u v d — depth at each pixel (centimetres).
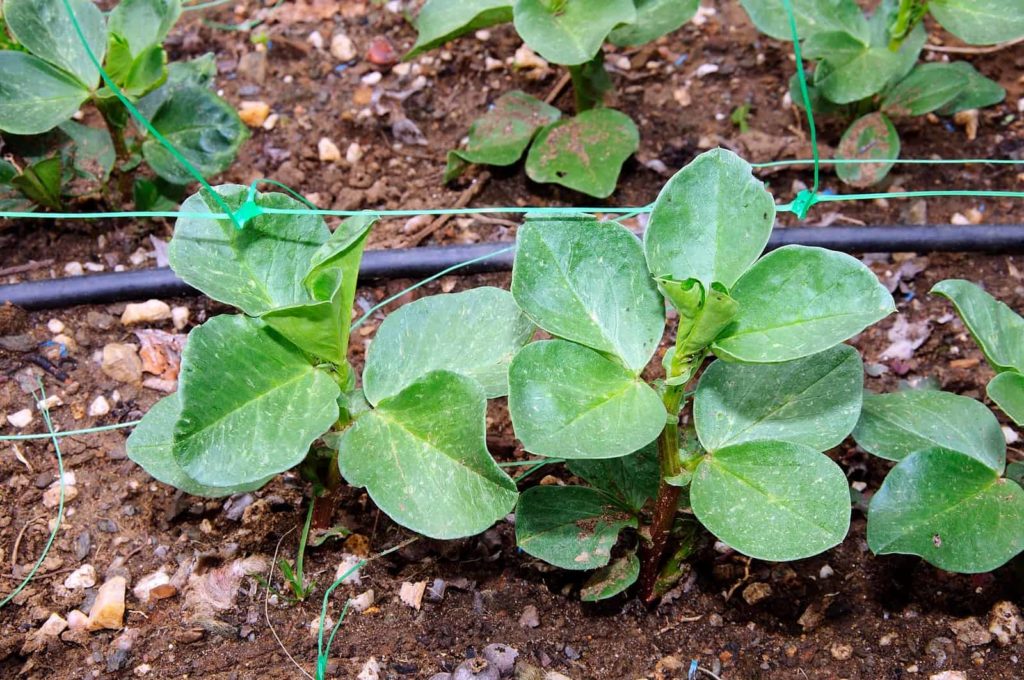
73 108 102
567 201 112
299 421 84
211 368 83
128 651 91
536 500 90
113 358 102
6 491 97
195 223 87
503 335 89
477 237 111
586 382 83
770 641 92
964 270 108
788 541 82
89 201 110
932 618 93
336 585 92
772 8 109
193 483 87
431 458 84
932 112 115
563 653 91
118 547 95
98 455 98
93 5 102
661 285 81
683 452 87
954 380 103
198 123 106
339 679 89
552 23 105
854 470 98
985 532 87
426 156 115
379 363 88
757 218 83
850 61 108
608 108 115
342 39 124
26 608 92
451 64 123
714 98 118
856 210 111
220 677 89
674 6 111
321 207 112
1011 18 106
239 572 93
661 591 93
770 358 81
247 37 126
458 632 92
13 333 104
